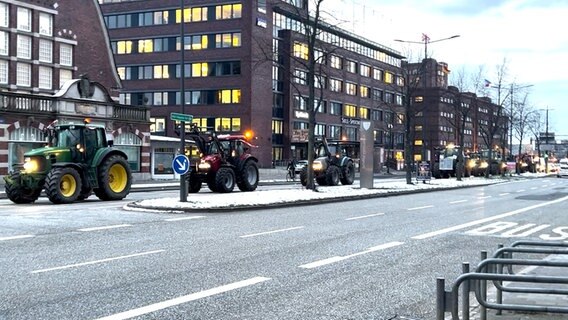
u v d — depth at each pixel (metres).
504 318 6.54
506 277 5.25
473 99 60.94
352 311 7.02
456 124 73.88
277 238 12.91
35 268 9.12
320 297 7.65
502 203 25.52
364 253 11.17
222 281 8.41
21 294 7.46
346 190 29.59
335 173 35.88
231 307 7.04
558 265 5.43
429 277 9.09
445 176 57.28
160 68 76.44
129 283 8.17
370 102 95.12
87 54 44.78
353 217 18.06
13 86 38.78
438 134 94.75
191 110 74.38
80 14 44.16
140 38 77.50
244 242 12.20
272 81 75.06
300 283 8.44
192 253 10.72
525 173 81.31
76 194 22.16
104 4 79.31
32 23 40.38
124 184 24.41
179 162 20.61
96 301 7.17
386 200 26.61
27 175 21.56
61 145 22.97
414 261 10.46
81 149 22.89
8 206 20.38
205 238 12.70
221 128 72.50
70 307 6.88
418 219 17.84
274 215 18.38
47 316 6.50
